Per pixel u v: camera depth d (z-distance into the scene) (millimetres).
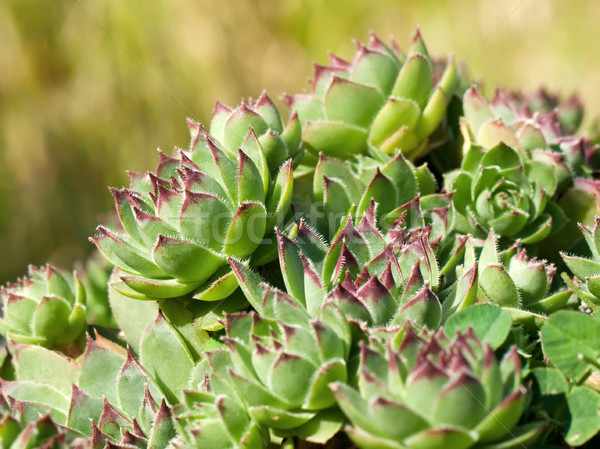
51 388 642
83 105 1286
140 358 634
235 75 1284
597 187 670
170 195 624
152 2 1248
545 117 702
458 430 565
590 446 613
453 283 640
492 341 592
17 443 603
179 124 1281
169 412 612
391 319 604
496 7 1304
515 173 665
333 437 606
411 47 678
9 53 1270
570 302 653
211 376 601
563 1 1296
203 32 1263
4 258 1302
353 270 616
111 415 620
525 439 573
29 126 1295
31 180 1308
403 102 669
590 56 1268
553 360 599
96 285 722
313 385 587
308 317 598
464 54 1308
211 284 626
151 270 630
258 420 595
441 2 1320
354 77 680
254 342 592
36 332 659
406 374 577
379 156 675
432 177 671
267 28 1296
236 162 642
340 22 1312
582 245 666
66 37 1271
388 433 571
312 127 675
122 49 1264
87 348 635
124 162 1296
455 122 706
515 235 668
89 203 1309
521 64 1300
